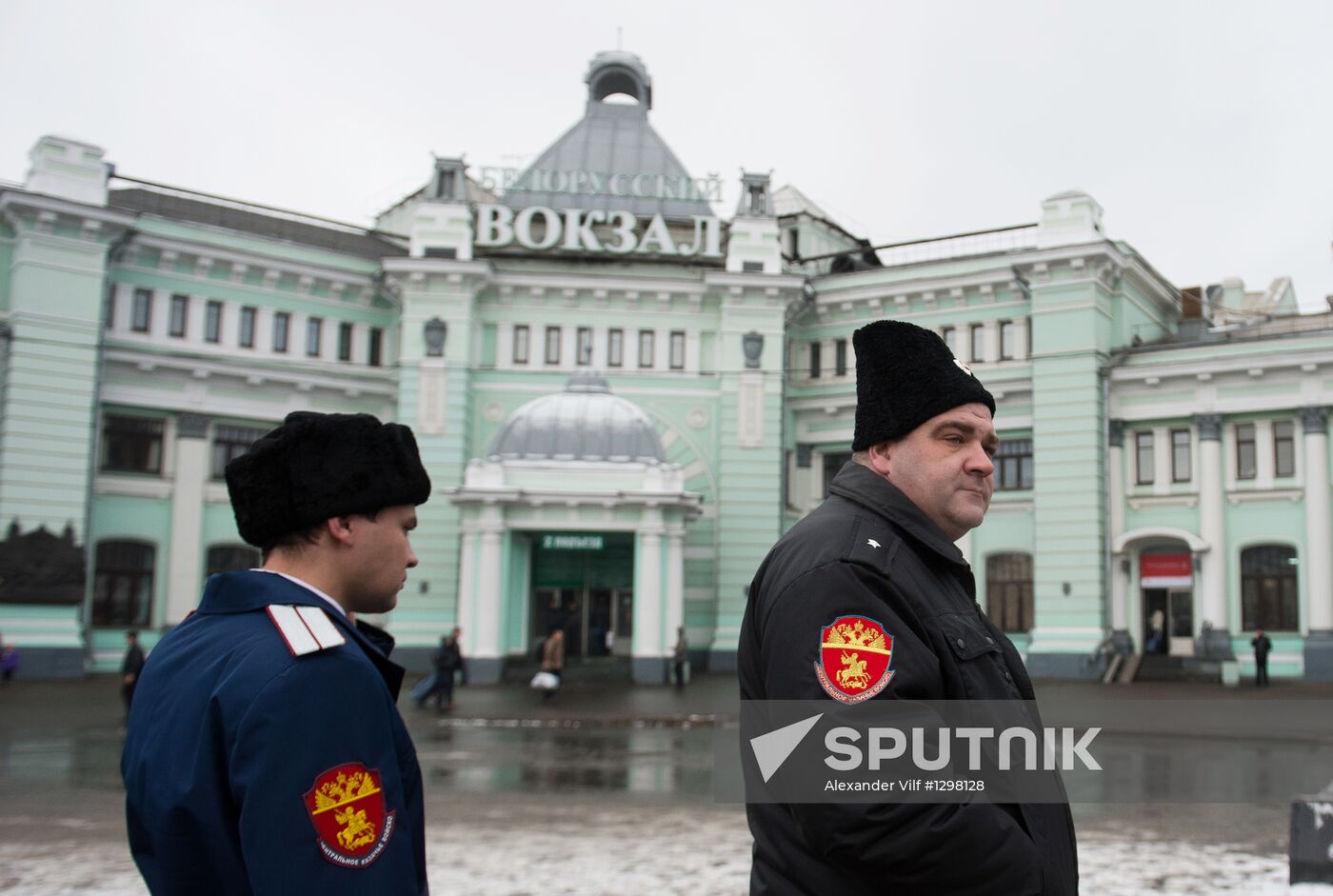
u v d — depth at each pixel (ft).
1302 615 101.81
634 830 35.86
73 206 105.91
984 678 8.91
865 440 9.91
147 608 112.06
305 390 120.98
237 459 9.04
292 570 8.91
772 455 121.90
